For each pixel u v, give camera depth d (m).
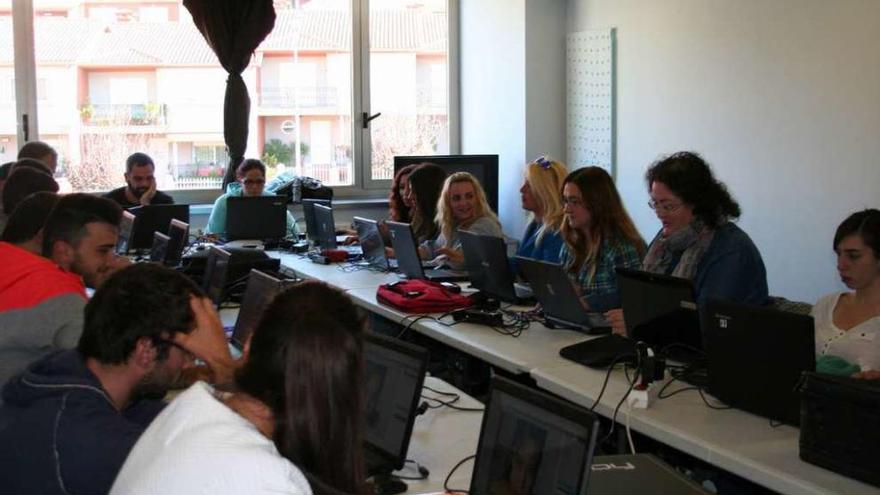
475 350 3.29
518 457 1.69
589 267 3.82
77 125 6.73
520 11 6.79
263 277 3.30
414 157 6.82
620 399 2.57
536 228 4.66
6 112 6.55
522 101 6.84
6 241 2.71
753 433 2.27
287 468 1.23
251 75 7.14
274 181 7.00
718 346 2.47
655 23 5.89
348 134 7.42
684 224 3.12
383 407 2.12
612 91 6.34
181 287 1.79
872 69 4.40
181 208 5.91
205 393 1.32
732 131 5.29
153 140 6.91
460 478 2.11
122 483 1.26
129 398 1.85
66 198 2.67
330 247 5.73
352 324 1.30
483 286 4.09
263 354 1.28
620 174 6.34
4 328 2.36
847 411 1.97
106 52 6.75
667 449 2.58
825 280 4.73
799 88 4.82
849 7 4.50
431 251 5.23
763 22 5.02
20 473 1.65
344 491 1.29
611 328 3.41
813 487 1.92
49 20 6.61
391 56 7.48
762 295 3.04
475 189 5.03
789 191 4.92
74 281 2.52
